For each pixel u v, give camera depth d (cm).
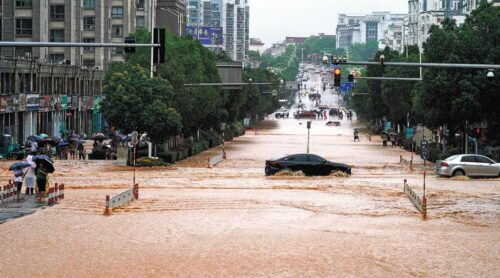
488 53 11700
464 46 11750
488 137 12119
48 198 6284
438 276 3875
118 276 3788
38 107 14312
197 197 6825
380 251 4447
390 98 18475
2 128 12938
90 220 5434
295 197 6956
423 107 12712
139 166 10619
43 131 15162
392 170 10712
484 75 11469
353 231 5119
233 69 17450
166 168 10538
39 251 4344
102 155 12094
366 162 12525
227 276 3797
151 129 11012
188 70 13838
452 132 13475
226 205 6303
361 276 3841
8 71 13075
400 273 3922
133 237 4788
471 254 4394
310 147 16738
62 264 4031
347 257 4272
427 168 11162
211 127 18012
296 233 5006
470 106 11550
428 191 7531
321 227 5269
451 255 4366
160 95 11219
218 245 4566
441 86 11731
